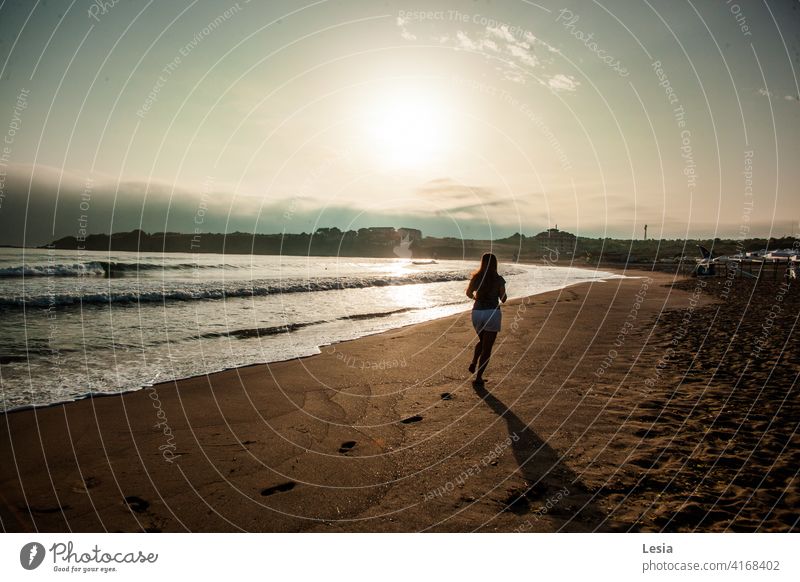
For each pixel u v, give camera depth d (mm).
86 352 7820
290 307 14234
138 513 3285
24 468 3828
